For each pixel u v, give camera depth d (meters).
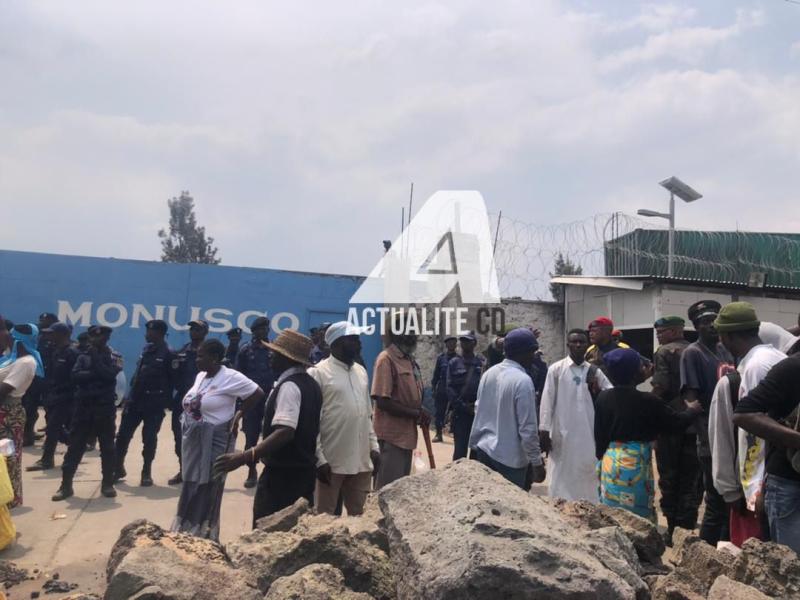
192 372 7.45
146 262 15.48
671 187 11.59
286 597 2.35
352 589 2.75
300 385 4.06
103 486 6.57
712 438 3.91
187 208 50.94
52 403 7.81
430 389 12.82
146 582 2.38
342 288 16.47
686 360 5.32
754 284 11.38
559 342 13.35
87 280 15.16
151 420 7.16
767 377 3.04
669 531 5.53
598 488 4.76
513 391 4.55
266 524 3.42
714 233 14.78
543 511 2.70
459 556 2.21
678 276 14.37
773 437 2.92
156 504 6.38
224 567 2.64
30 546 5.01
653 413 4.30
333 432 4.35
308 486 4.05
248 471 7.70
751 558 2.79
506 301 13.17
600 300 12.61
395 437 4.83
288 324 16.08
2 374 5.50
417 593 2.29
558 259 12.34
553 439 5.03
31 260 14.91
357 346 4.61
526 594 2.09
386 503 2.88
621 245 14.09
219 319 15.76
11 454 5.16
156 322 7.36
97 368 6.52
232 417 4.76
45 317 9.63
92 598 2.77
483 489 2.78
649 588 2.82
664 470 5.70
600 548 2.57
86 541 5.17
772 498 3.08
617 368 4.43
